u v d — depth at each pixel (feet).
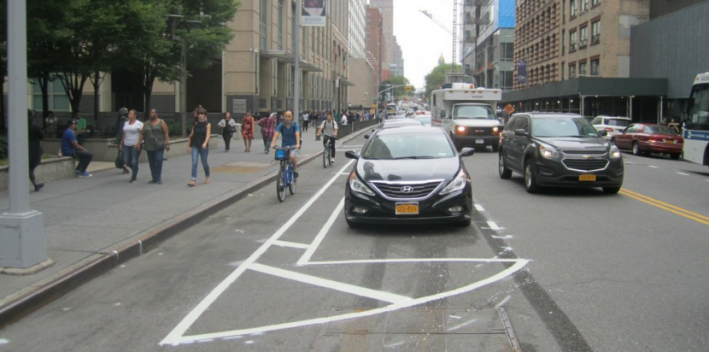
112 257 24.22
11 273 21.11
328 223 33.24
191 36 80.07
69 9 50.70
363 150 34.35
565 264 23.59
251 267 23.99
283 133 43.73
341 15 276.41
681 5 133.39
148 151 46.01
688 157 61.16
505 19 258.57
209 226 33.01
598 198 41.37
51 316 18.61
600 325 16.83
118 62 69.92
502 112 125.18
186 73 80.84
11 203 21.58
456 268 23.24
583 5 160.45
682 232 29.71
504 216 34.53
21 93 21.48
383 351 15.20
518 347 15.29
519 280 21.42
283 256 25.79
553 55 187.83
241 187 45.37
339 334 16.48
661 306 18.45
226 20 91.91
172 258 25.88
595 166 40.83
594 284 20.84
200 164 63.26
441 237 28.94
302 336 16.42
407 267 23.49
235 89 125.80
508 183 50.34
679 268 22.93
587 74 157.48
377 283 21.38
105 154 62.90
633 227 31.07
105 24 59.57
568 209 36.88
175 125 88.28
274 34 143.02
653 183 50.29
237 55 125.08
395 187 28.86
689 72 120.78
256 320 17.81
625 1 146.00
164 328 17.35
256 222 34.09
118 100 129.80
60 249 24.95
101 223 30.60
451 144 34.76
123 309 19.13
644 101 141.08
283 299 19.76
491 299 19.31
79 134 61.52
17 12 21.25
